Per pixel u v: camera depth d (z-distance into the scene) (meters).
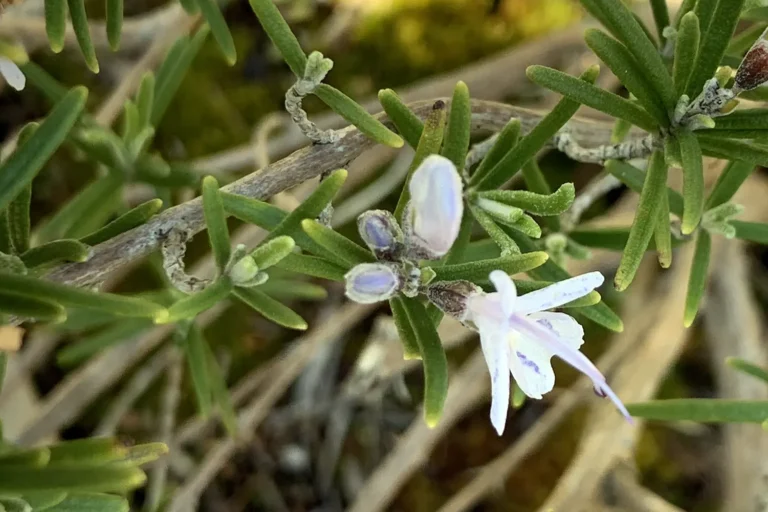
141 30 0.22
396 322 0.11
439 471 0.23
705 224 0.13
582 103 0.11
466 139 0.11
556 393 0.23
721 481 0.22
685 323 0.13
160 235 0.11
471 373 0.21
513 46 0.24
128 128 0.15
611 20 0.11
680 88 0.11
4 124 0.22
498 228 0.11
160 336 0.19
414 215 0.10
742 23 0.19
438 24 0.24
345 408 0.23
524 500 0.22
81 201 0.15
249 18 0.24
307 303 0.24
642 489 0.20
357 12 0.24
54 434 0.20
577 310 0.13
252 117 0.24
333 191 0.11
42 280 0.09
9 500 0.10
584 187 0.23
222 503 0.23
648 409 0.14
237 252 0.11
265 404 0.21
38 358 0.20
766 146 0.11
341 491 0.23
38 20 0.20
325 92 0.11
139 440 0.22
